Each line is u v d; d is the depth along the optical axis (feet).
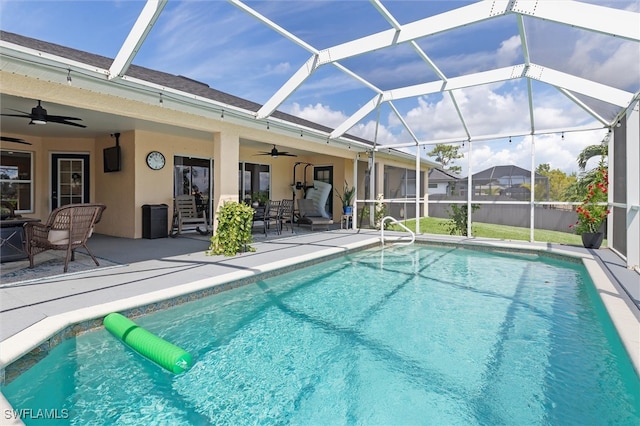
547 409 8.02
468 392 8.73
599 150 30.07
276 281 18.28
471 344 11.43
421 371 9.77
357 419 7.70
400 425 7.48
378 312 14.33
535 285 18.38
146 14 13.29
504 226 43.27
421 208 54.39
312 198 44.37
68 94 15.15
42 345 9.22
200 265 18.03
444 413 7.89
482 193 36.60
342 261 24.06
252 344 11.38
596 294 14.69
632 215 18.25
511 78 21.61
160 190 30.01
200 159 33.53
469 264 23.44
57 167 31.14
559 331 12.41
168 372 9.29
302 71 20.81
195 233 31.58
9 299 12.07
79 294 12.73
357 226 42.52
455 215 33.58
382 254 26.63
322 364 10.14
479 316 13.89
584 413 7.88
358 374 9.59
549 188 31.01
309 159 47.88
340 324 13.07
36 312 10.77
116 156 28.86
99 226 31.19
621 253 22.04
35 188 30.53
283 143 28.04
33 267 16.94
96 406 8.14
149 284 14.23
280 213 33.32
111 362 9.95
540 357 10.53
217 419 7.72
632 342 9.32
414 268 22.22
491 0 15.25
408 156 45.03
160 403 8.27
